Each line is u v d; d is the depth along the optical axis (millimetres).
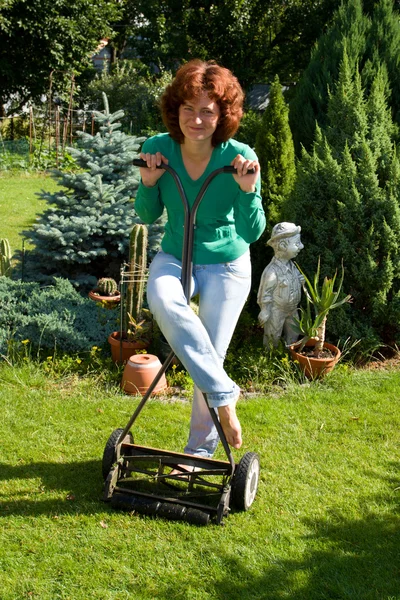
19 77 21469
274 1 24719
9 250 6816
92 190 7062
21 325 5582
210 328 3420
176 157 3252
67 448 4129
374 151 5938
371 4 9281
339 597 2895
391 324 5707
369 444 4305
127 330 5539
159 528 3346
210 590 2916
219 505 3344
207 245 3320
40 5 19938
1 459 3979
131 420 3498
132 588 2920
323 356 5281
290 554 3166
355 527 3393
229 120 3096
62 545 3193
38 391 4922
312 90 7336
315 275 5301
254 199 3152
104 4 22594
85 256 6812
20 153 16781
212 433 3783
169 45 25125
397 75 7020
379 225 5574
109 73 26062
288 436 4371
